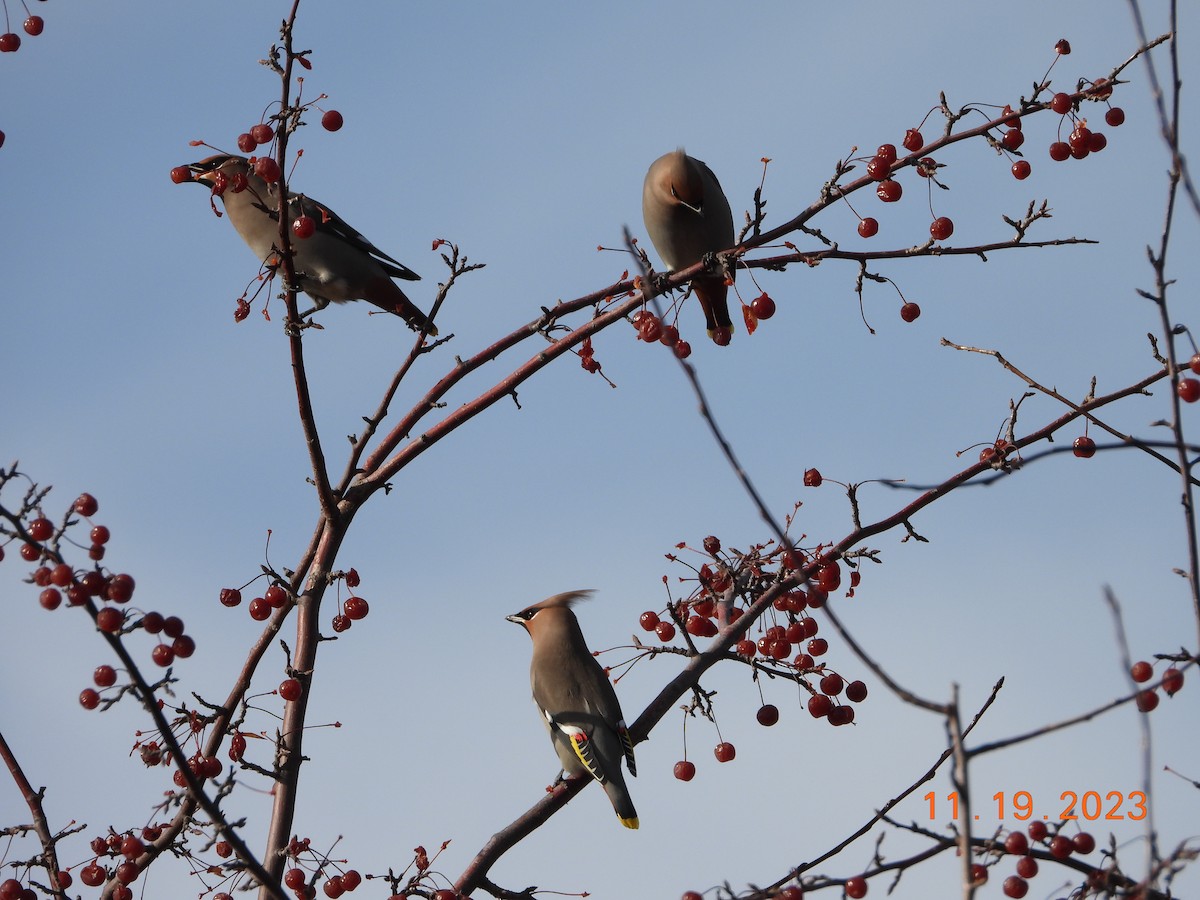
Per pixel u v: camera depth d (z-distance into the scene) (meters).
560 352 10.81
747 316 10.05
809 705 9.75
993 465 9.76
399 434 10.90
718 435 5.66
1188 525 6.45
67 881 9.11
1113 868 6.76
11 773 9.37
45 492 7.17
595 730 11.20
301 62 9.33
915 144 9.90
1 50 10.15
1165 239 6.50
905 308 10.06
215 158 13.34
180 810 9.05
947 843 7.46
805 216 9.97
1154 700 7.15
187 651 7.43
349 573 10.30
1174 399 6.50
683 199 11.91
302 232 9.69
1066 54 9.63
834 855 8.23
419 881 9.30
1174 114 6.35
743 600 10.22
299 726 9.69
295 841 9.23
